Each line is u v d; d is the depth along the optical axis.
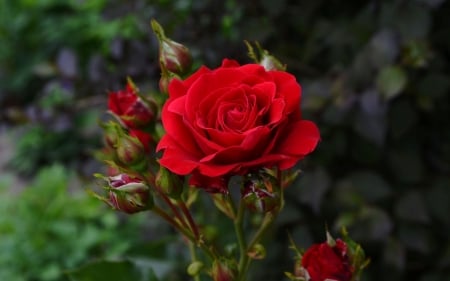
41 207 1.47
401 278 1.09
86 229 1.44
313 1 1.06
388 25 0.97
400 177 1.07
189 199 0.57
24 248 1.40
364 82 0.95
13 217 1.46
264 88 0.48
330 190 1.05
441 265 1.08
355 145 1.04
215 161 0.47
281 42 1.10
